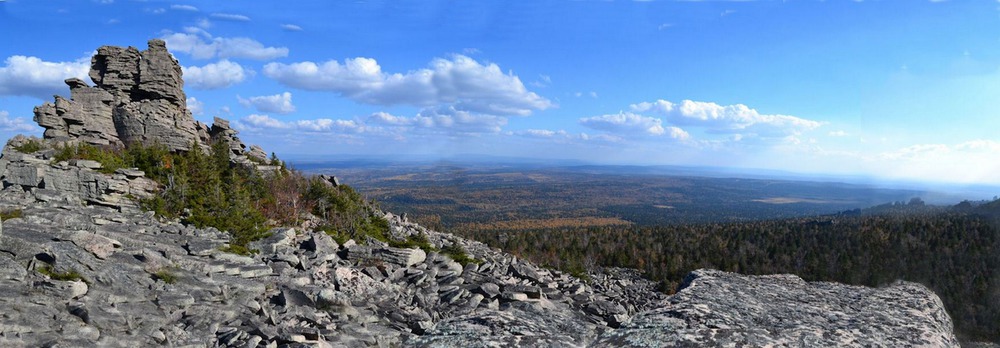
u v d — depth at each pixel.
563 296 33.50
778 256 77.38
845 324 6.41
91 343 16.70
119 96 57.59
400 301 27.78
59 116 52.41
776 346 5.71
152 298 21.36
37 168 40.00
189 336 19.09
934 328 6.35
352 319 23.64
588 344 6.29
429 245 47.06
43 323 16.97
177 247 28.91
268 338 19.48
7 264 20.08
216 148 55.44
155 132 55.97
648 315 6.75
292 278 28.11
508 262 49.50
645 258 106.94
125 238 27.48
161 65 59.44
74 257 21.80
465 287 31.81
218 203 40.28
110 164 43.28
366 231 48.72
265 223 41.97
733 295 7.50
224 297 23.16
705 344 5.75
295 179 58.84
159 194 42.00
